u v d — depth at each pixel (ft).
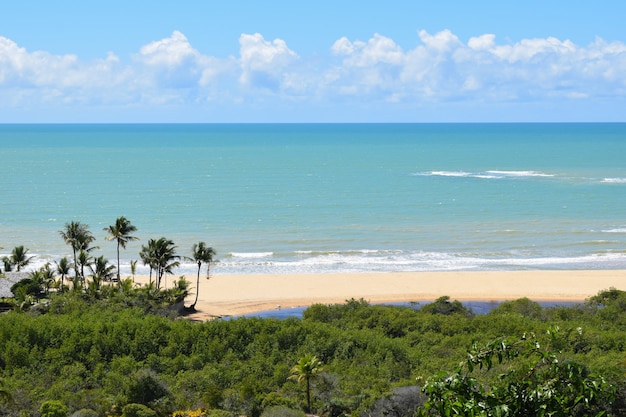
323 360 156.87
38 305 207.31
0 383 124.36
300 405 128.06
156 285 256.32
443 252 323.37
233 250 327.06
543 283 267.18
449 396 46.16
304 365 129.59
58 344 155.94
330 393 131.03
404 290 257.75
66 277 264.11
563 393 45.21
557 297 249.14
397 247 333.42
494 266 298.76
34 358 147.84
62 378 139.44
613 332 182.19
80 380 138.00
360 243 341.82
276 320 181.06
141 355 154.92
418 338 177.27
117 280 257.75
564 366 45.65
